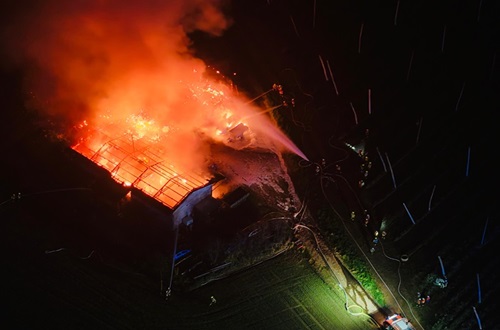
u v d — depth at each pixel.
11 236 27.62
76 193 29.64
